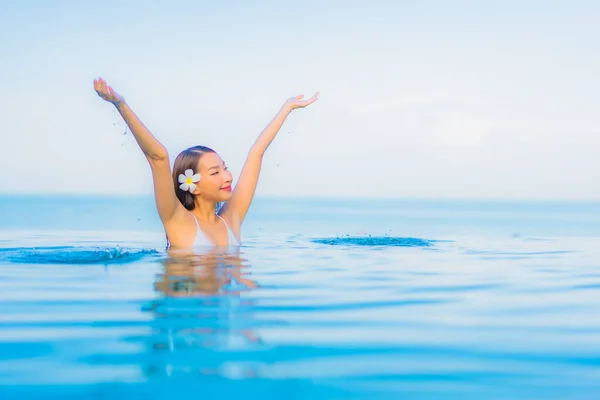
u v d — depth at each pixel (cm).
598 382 179
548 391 172
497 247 529
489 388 173
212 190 479
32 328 231
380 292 307
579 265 416
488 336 226
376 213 1245
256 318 248
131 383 175
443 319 251
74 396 166
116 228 736
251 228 774
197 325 234
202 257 419
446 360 197
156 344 210
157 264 386
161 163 436
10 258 414
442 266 401
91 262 396
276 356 198
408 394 169
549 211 1417
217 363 192
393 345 212
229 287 311
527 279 354
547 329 237
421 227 829
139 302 275
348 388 172
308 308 267
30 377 180
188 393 168
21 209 1259
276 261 407
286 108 539
